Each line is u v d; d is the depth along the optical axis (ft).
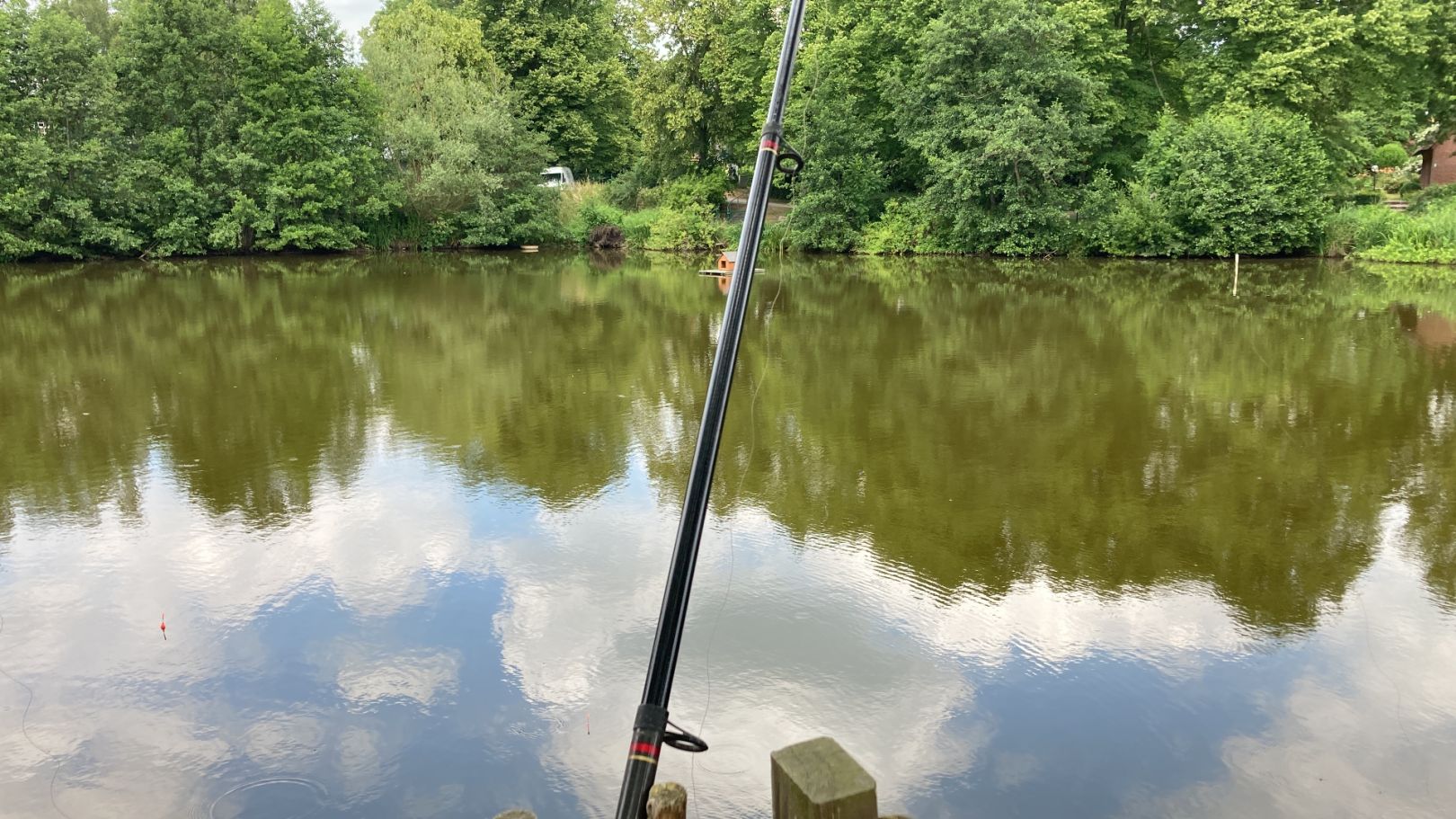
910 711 10.47
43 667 11.43
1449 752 9.64
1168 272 61.77
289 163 79.00
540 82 105.50
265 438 21.70
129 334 37.06
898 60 80.12
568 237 97.60
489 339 36.06
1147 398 25.27
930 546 15.30
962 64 73.67
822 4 85.97
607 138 117.91
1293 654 11.69
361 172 82.17
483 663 11.54
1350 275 56.49
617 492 17.97
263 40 76.64
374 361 31.55
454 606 13.05
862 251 83.61
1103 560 14.67
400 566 14.40
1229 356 30.96
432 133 86.43
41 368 30.22
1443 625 12.42
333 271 67.72
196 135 77.66
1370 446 20.51
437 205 87.81
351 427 22.71
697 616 12.78
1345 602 13.14
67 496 17.67
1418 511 16.65
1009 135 69.31
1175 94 83.61
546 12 107.55
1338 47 67.56
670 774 9.39
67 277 61.46
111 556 14.78
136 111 75.10
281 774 9.36
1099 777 9.30
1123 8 79.56
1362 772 9.34
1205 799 8.95
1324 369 28.45
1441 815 8.68
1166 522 16.29
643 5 92.12
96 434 22.03
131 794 9.04
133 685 11.02
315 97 79.00
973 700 10.69
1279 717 10.32
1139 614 12.84
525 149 91.91
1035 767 9.46
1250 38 71.26
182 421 23.30
